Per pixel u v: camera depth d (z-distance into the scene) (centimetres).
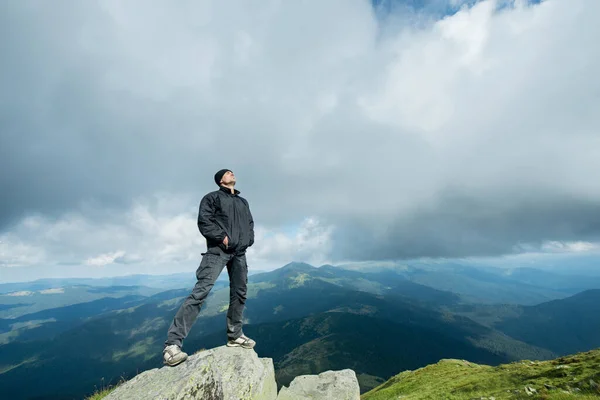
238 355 257
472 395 838
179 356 184
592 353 800
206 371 175
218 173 249
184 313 202
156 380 166
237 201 243
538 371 829
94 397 304
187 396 152
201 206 223
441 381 1200
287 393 362
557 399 596
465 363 1576
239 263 243
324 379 398
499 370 1045
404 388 1312
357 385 384
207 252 225
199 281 214
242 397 212
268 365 288
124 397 151
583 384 616
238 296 255
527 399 652
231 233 225
